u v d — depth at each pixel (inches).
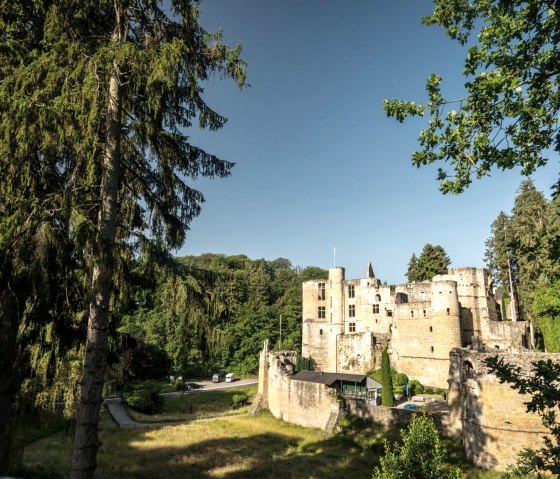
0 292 327.0
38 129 320.2
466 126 303.7
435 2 331.0
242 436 1240.8
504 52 279.9
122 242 428.8
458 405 970.7
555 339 1328.7
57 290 382.6
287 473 876.0
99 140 397.7
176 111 475.5
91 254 331.6
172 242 483.2
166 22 434.6
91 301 357.4
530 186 1929.1
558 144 261.1
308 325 2559.1
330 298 2482.8
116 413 1555.1
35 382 449.7
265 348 1804.9
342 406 1318.9
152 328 2427.4
